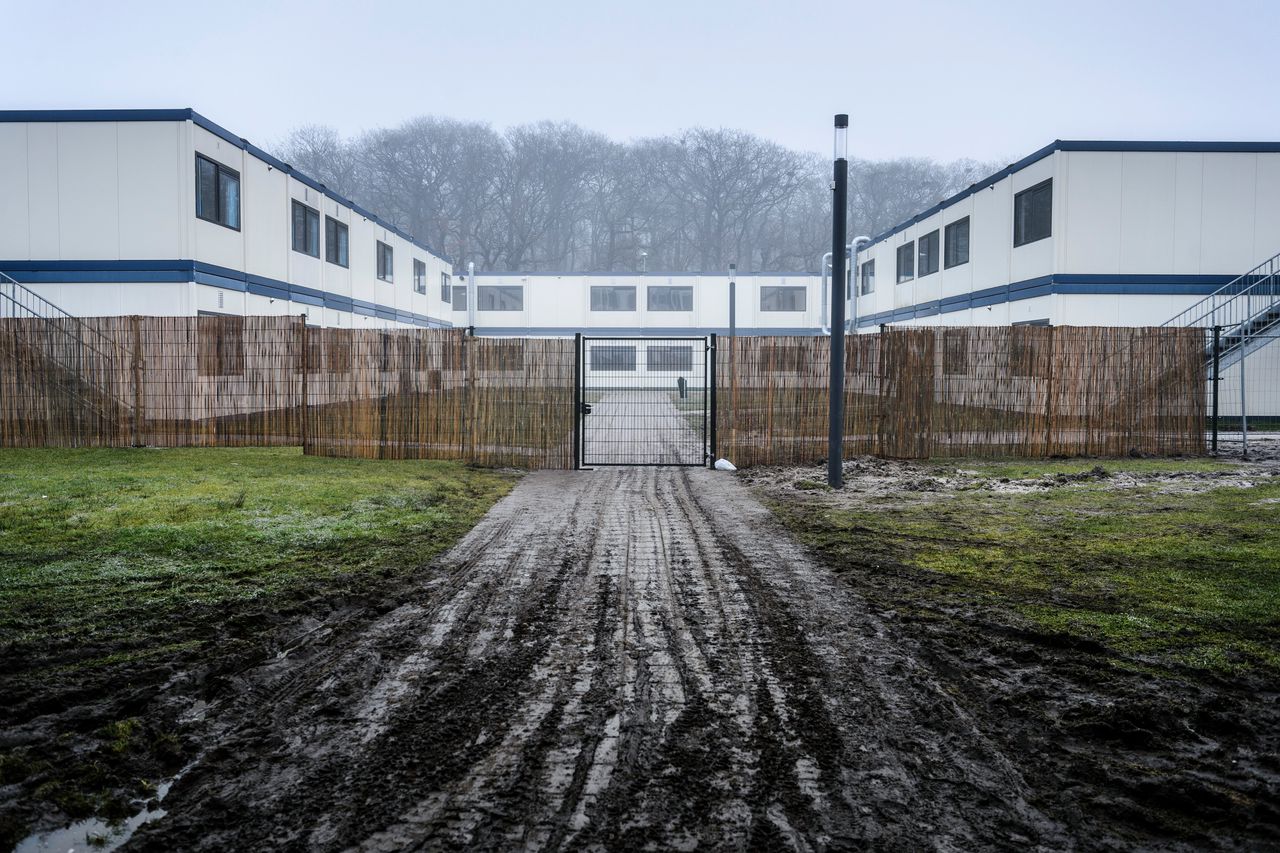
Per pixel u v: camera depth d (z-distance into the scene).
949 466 11.62
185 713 3.42
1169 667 3.90
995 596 5.08
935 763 3.00
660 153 73.31
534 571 5.67
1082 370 12.73
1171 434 13.05
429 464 11.45
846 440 12.29
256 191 18.06
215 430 12.90
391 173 68.38
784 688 3.67
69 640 4.20
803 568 5.79
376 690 3.66
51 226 15.27
